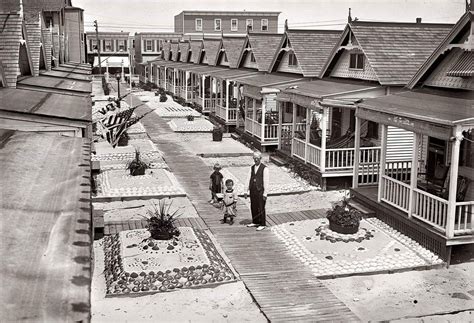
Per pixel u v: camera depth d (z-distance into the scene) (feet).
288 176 68.85
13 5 68.18
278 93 79.92
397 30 71.92
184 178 68.49
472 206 41.19
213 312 32.07
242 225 49.14
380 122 49.39
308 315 31.71
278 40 115.65
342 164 63.31
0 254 10.44
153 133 107.14
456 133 38.47
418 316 31.58
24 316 8.41
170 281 35.40
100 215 48.96
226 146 92.07
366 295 34.96
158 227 42.06
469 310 32.60
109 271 37.45
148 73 252.62
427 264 39.37
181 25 244.63
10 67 55.06
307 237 44.52
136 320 30.73
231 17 236.43
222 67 138.72
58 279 9.69
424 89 56.44
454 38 51.06
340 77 78.59
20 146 21.09
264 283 36.17
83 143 23.53
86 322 8.26
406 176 58.18
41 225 12.33
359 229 46.11
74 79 77.36
